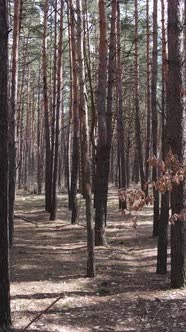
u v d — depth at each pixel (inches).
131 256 541.3
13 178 573.3
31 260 511.8
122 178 895.7
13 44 564.1
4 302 295.3
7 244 294.7
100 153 581.6
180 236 391.9
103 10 556.1
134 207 238.5
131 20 968.9
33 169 2059.5
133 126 1668.3
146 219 844.6
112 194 1322.6
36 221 821.9
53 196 832.3
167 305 358.3
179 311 344.8
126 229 730.8
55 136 864.9
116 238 652.1
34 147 2249.0
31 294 384.8
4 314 295.4
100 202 589.9
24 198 1268.5
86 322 325.4
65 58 1285.7
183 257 394.9
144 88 1482.5
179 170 230.4
